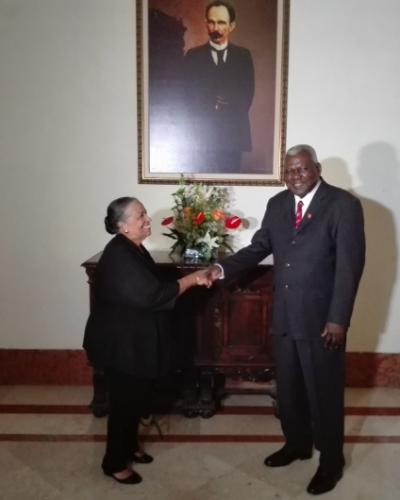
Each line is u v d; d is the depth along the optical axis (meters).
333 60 2.97
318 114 3.01
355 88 2.98
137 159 3.06
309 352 2.09
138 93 2.99
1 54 2.98
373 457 2.39
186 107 3.02
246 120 3.02
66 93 3.01
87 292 3.19
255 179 3.07
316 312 2.05
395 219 3.08
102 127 3.04
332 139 3.02
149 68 2.98
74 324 3.22
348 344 3.22
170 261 2.71
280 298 2.14
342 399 2.12
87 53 2.98
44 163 3.07
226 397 3.10
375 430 2.66
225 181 3.07
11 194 3.10
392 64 2.96
